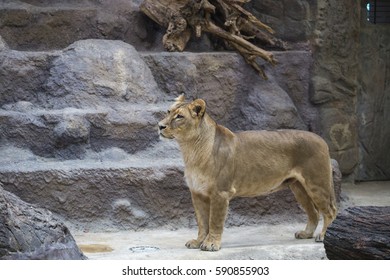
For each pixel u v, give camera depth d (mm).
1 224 8727
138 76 14781
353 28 16875
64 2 16766
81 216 12891
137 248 11648
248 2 16938
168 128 11211
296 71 16453
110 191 12992
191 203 13312
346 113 16859
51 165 13047
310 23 16609
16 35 15828
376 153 17594
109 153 13664
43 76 14750
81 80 14398
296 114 15977
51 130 13617
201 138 11344
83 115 13688
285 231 13195
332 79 16672
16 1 16391
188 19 15805
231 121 15867
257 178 11828
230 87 15797
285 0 16844
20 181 12703
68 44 16109
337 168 14578
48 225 9148
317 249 11180
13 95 14547
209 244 11289
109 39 16297
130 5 16719
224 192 11445
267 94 15906
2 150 13461
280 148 11938
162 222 13172
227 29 16047
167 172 13203
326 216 12172
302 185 12352
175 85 15297
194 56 15555
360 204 15094
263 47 16766
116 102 14391
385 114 17594
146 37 16594
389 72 17562
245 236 12758
